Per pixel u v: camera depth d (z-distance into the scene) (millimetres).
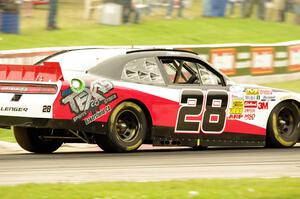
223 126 27062
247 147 28719
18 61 38031
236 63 48594
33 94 23828
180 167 21312
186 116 26156
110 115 24391
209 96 26656
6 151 27469
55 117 23516
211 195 15719
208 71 27109
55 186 16375
